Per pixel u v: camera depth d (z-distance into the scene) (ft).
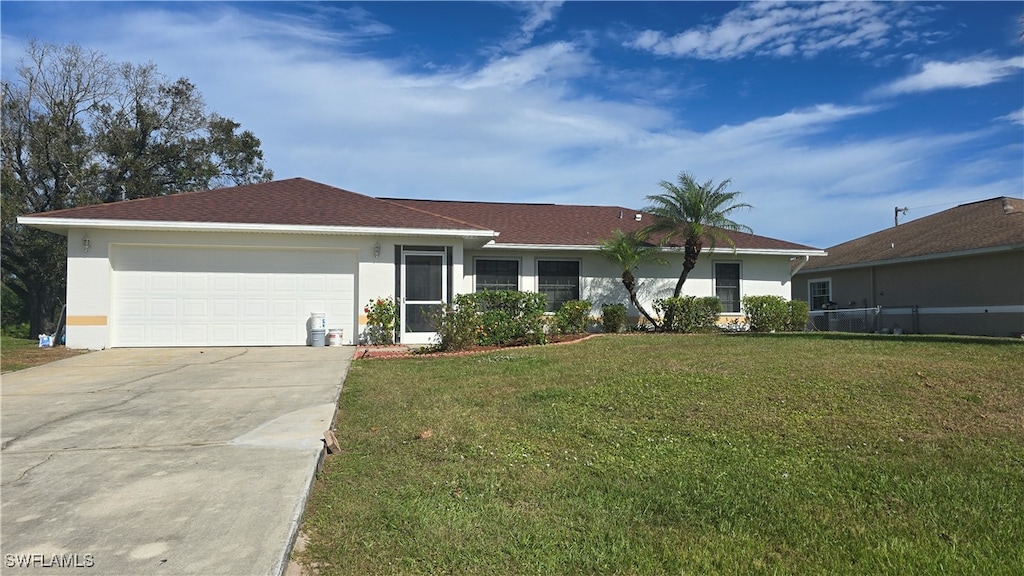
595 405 22.33
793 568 11.49
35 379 28.73
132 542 11.26
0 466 15.62
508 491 14.89
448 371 30.86
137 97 95.91
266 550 10.98
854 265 72.18
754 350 35.40
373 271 45.16
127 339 41.86
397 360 35.58
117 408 22.27
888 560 11.75
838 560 11.78
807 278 83.51
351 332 44.93
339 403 23.56
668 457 17.25
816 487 15.17
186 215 42.73
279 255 44.21
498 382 27.30
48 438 18.25
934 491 14.92
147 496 13.53
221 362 34.47
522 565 11.43
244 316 43.52
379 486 15.11
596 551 11.99
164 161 96.58
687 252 57.57
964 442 18.17
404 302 45.88
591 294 58.59
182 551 10.91
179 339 42.50
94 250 41.24
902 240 72.33
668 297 60.34
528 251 57.06
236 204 46.06
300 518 12.58
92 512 12.64
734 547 12.30
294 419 20.57
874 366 28.02
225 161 102.89
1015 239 54.03
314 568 11.16
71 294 40.86
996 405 21.62
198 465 15.67
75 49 90.99
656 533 12.89
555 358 33.94
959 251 58.59
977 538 12.70
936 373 26.21
